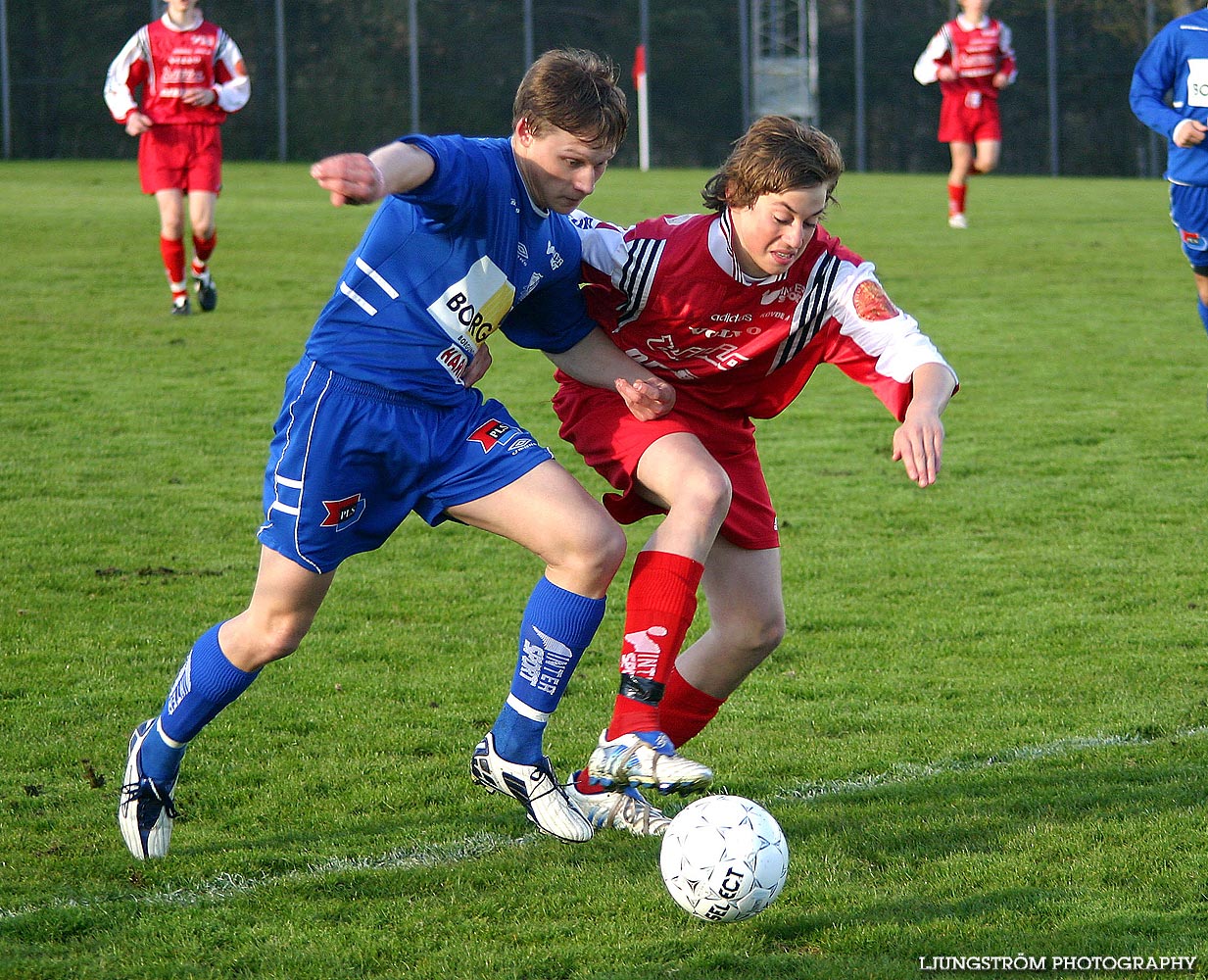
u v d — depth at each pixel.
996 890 6.29
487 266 6.21
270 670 9.52
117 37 60.16
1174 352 21.70
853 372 6.91
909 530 13.27
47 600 10.73
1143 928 5.89
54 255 28.28
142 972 5.59
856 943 5.84
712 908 5.78
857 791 7.59
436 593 11.35
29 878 6.46
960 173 36.94
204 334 21.56
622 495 6.93
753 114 65.81
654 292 6.76
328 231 33.75
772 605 7.08
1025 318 24.47
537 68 6.07
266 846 6.86
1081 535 13.05
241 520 13.09
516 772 6.36
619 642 10.36
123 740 8.17
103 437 15.91
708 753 8.24
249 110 62.50
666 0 64.81
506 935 5.93
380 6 62.41
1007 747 8.25
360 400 6.21
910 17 66.69
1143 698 9.05
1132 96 16.80
